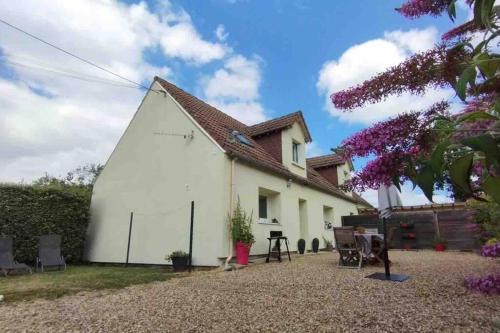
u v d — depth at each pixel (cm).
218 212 927
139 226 1098
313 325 351
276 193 1211
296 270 768
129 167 1183
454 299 438
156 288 584
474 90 134
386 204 618
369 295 480
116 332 349
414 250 1469
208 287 575
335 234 869
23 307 464
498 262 827
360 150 137
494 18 129
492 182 106
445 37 158
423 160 123
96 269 984
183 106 1094
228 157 977
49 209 1106
